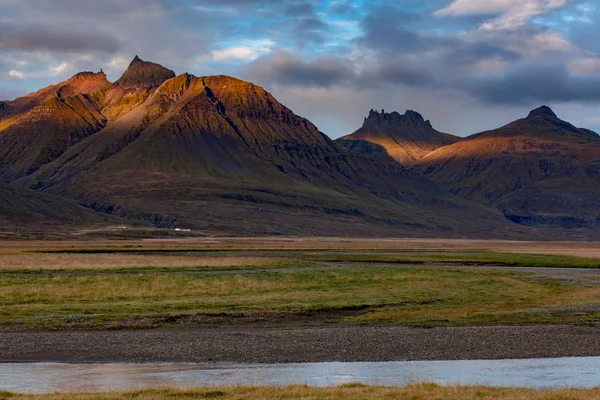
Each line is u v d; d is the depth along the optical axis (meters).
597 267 117.12
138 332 45.53
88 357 37.78
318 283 74.81
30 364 36.03
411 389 27.95
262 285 71.69
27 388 30.33
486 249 198.00
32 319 48.88
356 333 45.19
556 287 76.50
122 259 106.88
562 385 31.55
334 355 38.72
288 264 103.56
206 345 41.16
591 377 33.50
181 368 35.25
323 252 154.62
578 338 43.72
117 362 36.66
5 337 42.81
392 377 33.34
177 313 52.31
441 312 55.31
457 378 33.12
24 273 81.00
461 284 75.81
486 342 42.38
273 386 28.78
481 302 61.94
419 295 65.19
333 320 51.22
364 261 124.38
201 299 60.47
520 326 48.31
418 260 126.69
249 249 164.50
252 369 35.09
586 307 58.31
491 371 34.88
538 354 39.25
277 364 36.44
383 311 55.94
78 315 50.66
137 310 53.56
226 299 60.50
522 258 133.75
